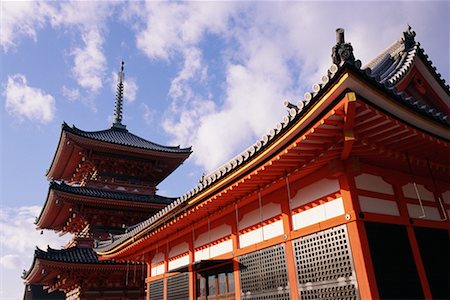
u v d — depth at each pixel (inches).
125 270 1023.0
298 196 423.5
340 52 259.0
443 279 394.9
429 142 366.3
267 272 440.5
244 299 470.6
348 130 312.7
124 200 1094.4
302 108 296.7
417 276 365.7
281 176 416.8
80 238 1071.6
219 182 440.1
